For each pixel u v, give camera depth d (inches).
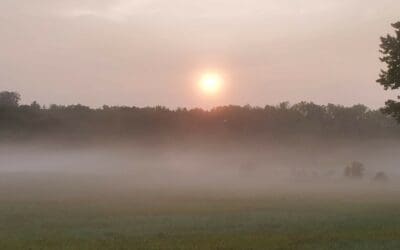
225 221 1400.1
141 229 1259.2
